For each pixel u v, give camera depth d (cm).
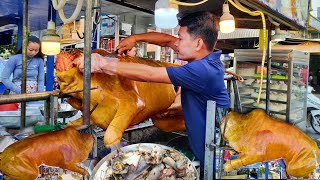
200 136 179
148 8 271
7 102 128
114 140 147
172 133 240
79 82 154
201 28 176
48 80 489
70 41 534
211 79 169
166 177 146
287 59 427
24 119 184
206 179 160
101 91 154
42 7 490
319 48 548
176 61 491
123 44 204
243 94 457
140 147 153
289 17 227
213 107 157
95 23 187
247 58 459
